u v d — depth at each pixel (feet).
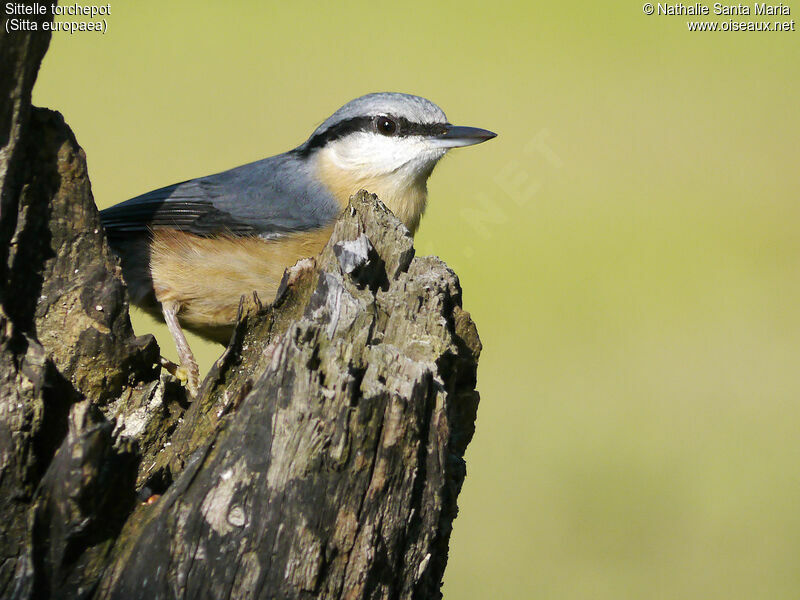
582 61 74.90
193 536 14.55
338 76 71.36
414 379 15.03
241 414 14.93
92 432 14.12
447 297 17.90
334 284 16.78
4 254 16.62
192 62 73.15
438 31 80.02
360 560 14.83
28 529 14.40
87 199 17.53
